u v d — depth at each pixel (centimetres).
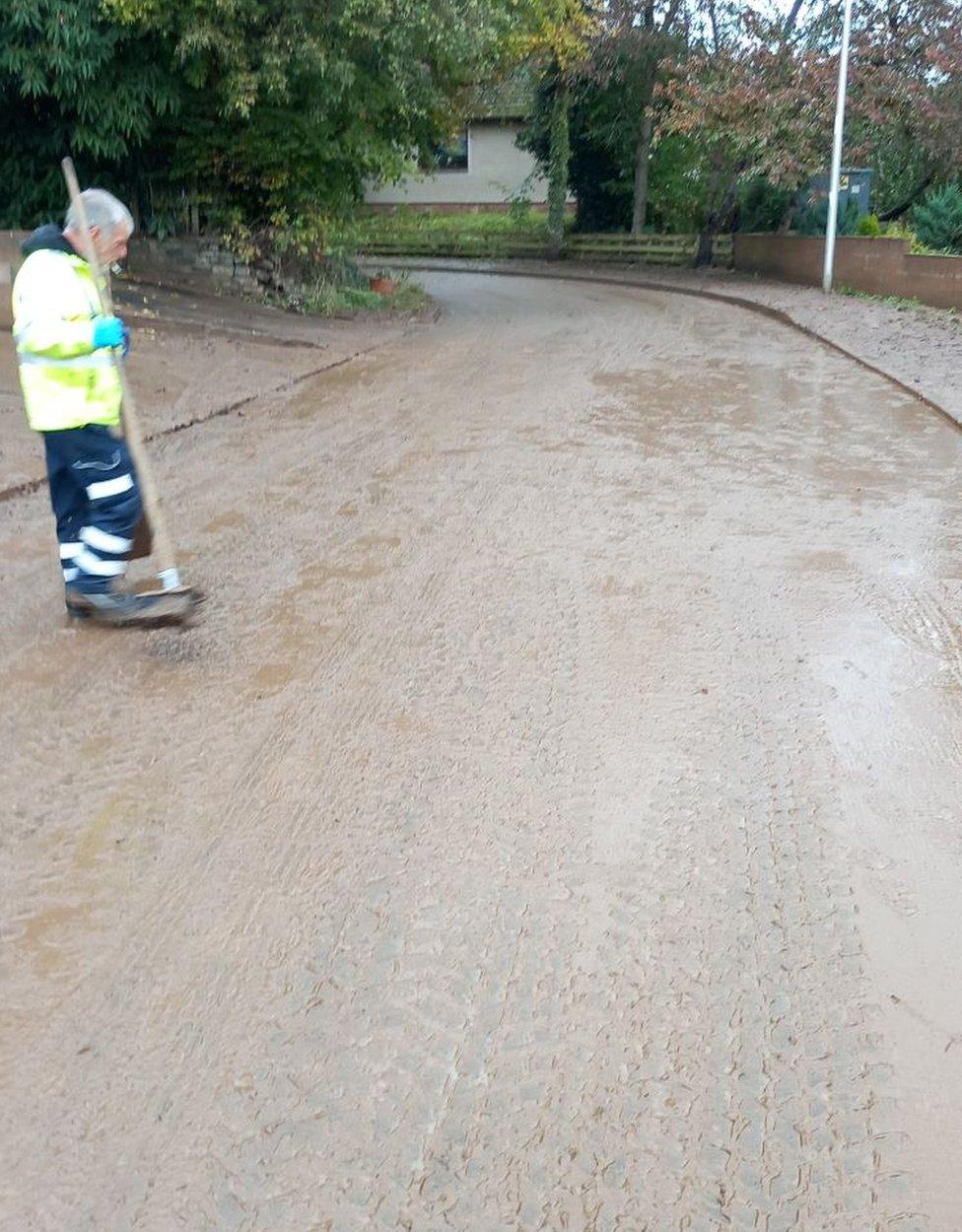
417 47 1540
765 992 304
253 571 606
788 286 2262
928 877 353
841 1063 280
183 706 454
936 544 655
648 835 373
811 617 550
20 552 613
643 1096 270
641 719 450
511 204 3672
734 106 2328
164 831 370
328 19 1419
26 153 1565
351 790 396
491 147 3822
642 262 3045
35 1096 267
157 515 501
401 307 1906
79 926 324
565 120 3134
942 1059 282
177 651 504
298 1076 274
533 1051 283
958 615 552
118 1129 259
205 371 1155
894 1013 296
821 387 1154
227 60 1412
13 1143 255
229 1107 265
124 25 1360
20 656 492
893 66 2238
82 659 492
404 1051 282
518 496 750
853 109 2220
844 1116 265
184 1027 288
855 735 438
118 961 311
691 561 627
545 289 2472
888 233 2291
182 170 1627
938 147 2248
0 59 1333
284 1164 251
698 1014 296
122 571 512
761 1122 263
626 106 2969
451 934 324
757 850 366
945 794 398
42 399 474
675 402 1077
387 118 1731
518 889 345
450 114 1883
